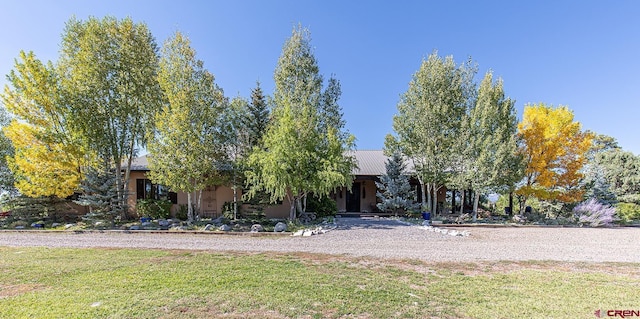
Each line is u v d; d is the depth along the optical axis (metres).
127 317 3.62
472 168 15.27
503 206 22.33
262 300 4.21
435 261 6.90
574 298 4.46
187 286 4.82
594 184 17.72
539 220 15.55
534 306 4.13
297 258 7.09
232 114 15.89
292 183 13.27
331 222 14.73
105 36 14.87
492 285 5.08
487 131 15.48
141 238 10.34
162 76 13.60
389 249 8.28
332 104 17.14
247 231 12.35
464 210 20.56
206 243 9.24
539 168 15.32
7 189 17.14
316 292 4.59
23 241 9.63
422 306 4.09
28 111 13.81
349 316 3.73
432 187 19.52
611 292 4.74
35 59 13.84
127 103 15.55
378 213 19.48
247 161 14.15
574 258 7.31
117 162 15.70
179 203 18.05
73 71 14.70
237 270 5.89
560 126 15.25
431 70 16.41
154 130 15.33
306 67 16.45
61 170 14.02
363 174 19.53
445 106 15.91
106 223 13.49
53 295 4.38
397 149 18.17
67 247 8.52
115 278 5.27
